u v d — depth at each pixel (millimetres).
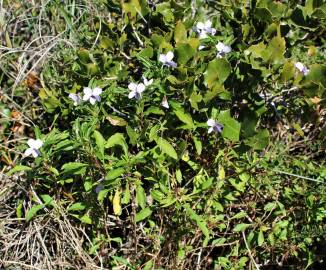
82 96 486
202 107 463
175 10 505
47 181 493
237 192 477
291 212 484
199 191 451
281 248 487
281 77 463
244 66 471
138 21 520
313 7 484
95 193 463
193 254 488
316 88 466
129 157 440
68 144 444
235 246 488
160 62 451
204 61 474
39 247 502
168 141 471
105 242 488
